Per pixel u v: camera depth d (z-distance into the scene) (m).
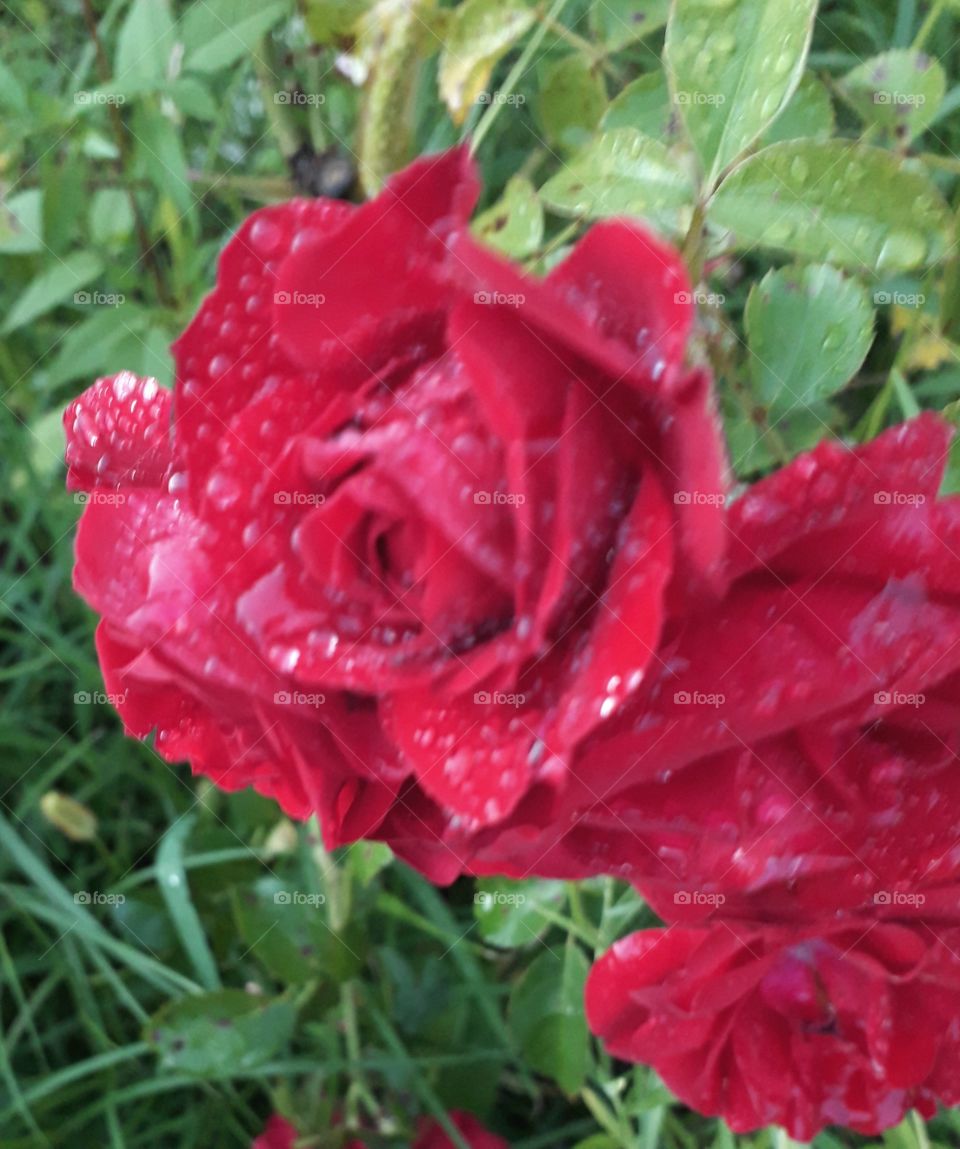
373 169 0.27
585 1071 0.34
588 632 0.17
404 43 0.26
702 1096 0.24
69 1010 0.46
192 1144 0.42
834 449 0.17
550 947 0.36
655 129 0.25
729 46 0.22
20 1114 0.42
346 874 0.36
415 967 0.42
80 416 0.21
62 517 0.45
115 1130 0.39
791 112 0.25
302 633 0.18
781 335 0.24
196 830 0.43
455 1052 0.41
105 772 0.45
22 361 0.46
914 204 0.23
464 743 0.17
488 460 0.17
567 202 0.24
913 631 0.17
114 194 0.37
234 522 0.18
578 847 0.19
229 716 0.20
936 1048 0.22
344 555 0.17
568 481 0.16
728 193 0.23
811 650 0.17
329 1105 0.38
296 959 0.37
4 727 0.45
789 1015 0.23
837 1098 0.23
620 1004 0.24
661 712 0.17
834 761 0.18
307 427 0.18
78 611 0.47
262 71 0.29
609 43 0.27
